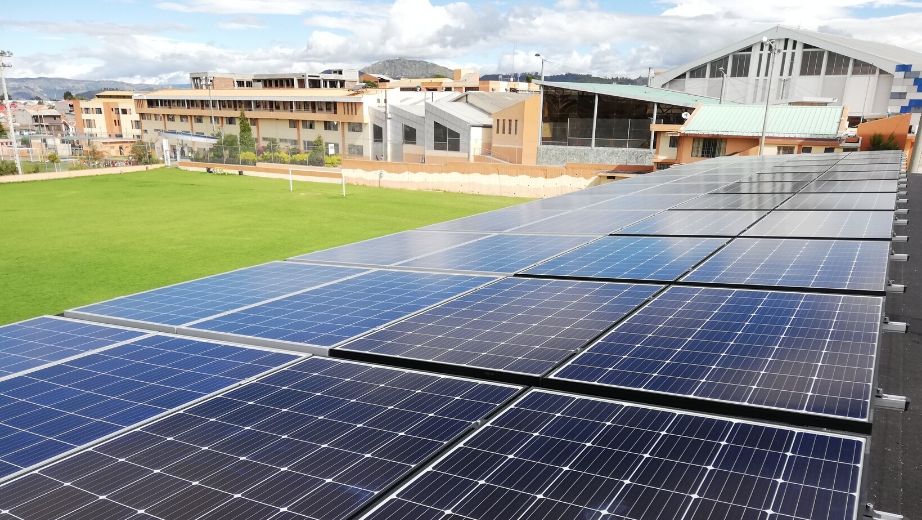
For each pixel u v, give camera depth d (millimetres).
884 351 6715
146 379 5664
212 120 99188
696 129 48094
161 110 109625
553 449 3840
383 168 61656
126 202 46156
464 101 86188
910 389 5926
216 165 73250
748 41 74438
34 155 96062
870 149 45094
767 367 4727
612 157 60094
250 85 127812
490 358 5512
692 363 4961
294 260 11828
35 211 41156
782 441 3676
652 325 6039
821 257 8172
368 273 10023
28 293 20750
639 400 4523
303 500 3488
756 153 45750
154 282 22375
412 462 3826
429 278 9289
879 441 5203
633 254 9680
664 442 3801
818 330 5426
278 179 66750
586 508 3207
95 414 4930
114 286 21766
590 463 3641
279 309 7953
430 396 4824
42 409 5090
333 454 3998
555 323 6418
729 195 16172
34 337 7367
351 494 3514
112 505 3584
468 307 7367
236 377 5582
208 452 4141
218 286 9703
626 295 7301
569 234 12477
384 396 4883
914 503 4465
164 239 31156
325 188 58094
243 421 4594
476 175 57781
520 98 82375
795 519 2949
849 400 4047
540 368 5184
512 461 3729
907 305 8078
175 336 7074
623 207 15828
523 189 56125
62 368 6074
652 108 59438
